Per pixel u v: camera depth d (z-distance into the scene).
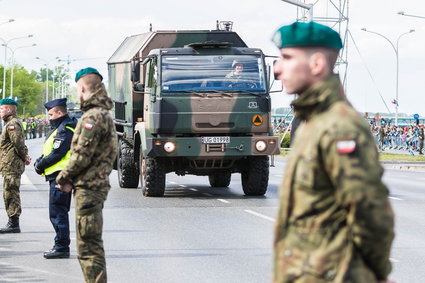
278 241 5.35
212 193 31.81
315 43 5.26
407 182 40.47
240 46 32.12
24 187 34.34
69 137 15.54
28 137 133.62
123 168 33.41
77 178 11.17
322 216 5.14
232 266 15.51
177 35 31.59
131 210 25.38
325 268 5.08
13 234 19.72
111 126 11.29
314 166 5.11
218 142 28.02
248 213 24.52
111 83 37.50
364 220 4.94
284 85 5.41
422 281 13.97
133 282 13.91
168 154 27.77
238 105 28.28
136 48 32.72
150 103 28.66
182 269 15.19
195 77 28.28
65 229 16.14
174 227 21.30
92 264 11.14
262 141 28.23
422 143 82.50
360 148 4.96
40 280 13.91
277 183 37.53
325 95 5.22
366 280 5.05
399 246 17.98
